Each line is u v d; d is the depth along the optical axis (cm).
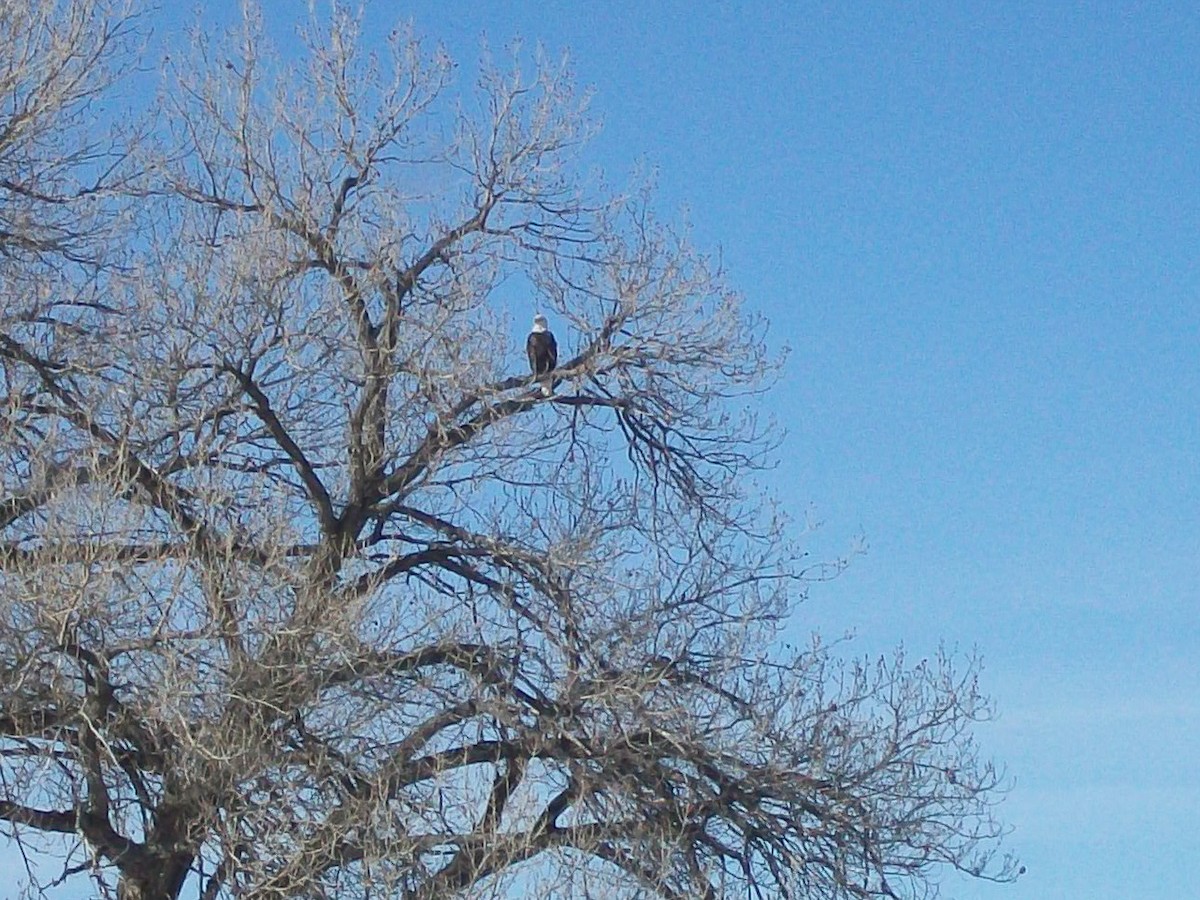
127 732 1438
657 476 1812
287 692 1444
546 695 1603
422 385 1650
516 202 1772
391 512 1653
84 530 1424
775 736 1625
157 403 1580
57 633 1389
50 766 1437
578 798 1548
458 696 1557
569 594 1633
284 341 1623
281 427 1611
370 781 1465
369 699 1501
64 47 1784
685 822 1530
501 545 1655
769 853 1614
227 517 1523
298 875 1412
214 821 1412
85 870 1411
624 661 1612
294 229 1691
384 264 1678
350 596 1538
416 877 1448
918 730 1680
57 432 1521
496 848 1428
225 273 1622
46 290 1697
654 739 1603
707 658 1662
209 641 1432
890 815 1633
